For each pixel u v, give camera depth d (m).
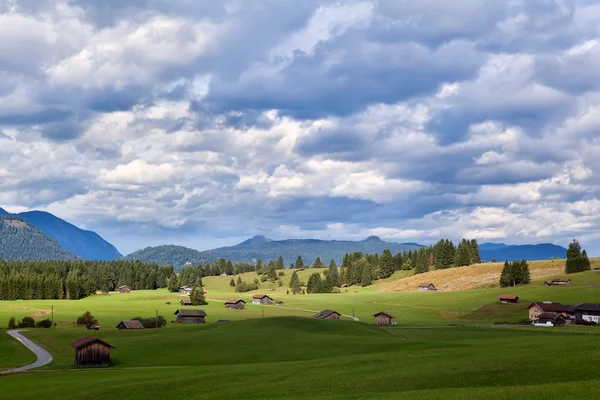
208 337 119.50
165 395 60.59
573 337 95.25
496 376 55.19
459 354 73.31
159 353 107.12
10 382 78.19
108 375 82.69
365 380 59.59
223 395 57.84
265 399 53.75
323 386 58.44
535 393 44.00
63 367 98.25
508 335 121.75
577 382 47.34
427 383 55.38
